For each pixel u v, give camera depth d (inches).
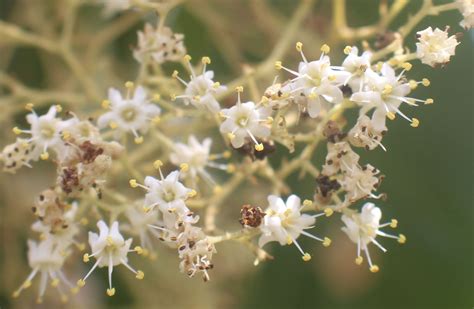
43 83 9.7
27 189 9.1
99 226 6.9
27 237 9.3
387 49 7.3
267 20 9.6
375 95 6.7
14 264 9.2
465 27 7.2
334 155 6.8
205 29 9.7
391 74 6.8
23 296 9.2
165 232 6.7
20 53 9.7
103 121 7.3
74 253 8.4
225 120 6.9
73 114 7.2
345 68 6.8
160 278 9.5
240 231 6.8
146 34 7.6
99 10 9.7
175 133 8.1
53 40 9.4
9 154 7.2
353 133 6.8
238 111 6.9
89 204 7.4
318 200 6.9
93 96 8.6
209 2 9.6
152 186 6.8
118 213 7.3
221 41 9.7
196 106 7.0
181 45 7.6
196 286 9.6
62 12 9.5
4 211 9.1
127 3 7.9
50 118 7.2
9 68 9.7
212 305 9.7
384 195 6.9
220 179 8.9
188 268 6.6
